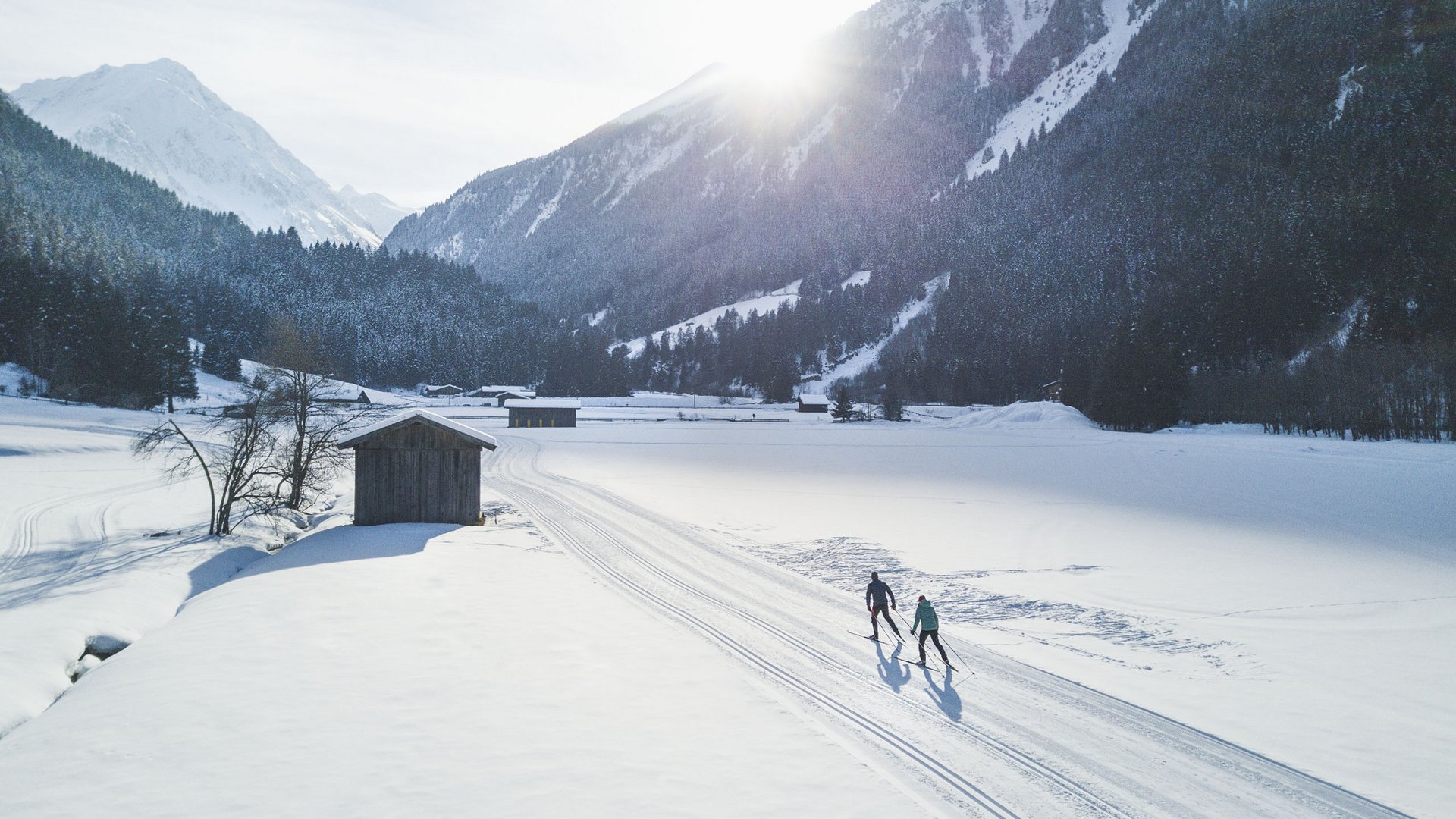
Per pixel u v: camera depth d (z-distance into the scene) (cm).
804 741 1480
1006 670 1905
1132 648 2088
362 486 3891
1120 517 4356
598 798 1251
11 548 3519
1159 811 1239
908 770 1366
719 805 1232
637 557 3256
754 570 3022
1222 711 1655
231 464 4044
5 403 9238
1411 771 1379
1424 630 2252
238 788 1266
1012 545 3541
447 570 2873
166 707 1591
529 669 1847
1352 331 14462
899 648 2067
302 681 1739
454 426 3953
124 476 6012
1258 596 2653
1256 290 16875
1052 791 1299
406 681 1750
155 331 12106
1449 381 9938
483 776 1317
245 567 3334
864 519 4247
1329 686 1808
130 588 2725
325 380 5238
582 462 7650
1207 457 8131
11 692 1773
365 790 1263
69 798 1237
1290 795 1292
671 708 1627
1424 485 5778
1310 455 8144
